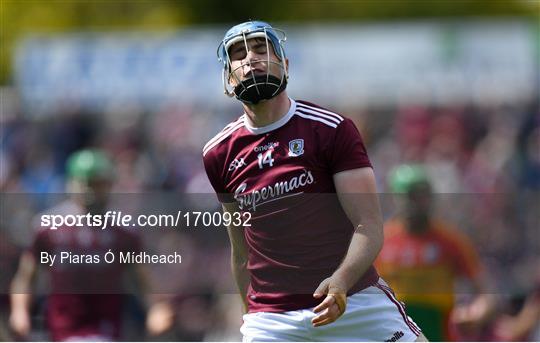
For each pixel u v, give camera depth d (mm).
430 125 53000
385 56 54906
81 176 21391
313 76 54750
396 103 54500
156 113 56312
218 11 102812
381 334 15461
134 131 55125
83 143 55094
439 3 111000
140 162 52156
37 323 21531
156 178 48969
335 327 15406
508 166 48500
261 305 15945
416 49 54844
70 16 93938
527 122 52938
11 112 55719
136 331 21812
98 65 57094
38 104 56344
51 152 53812
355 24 103375
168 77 56844
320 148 15000
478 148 51250
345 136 14938
